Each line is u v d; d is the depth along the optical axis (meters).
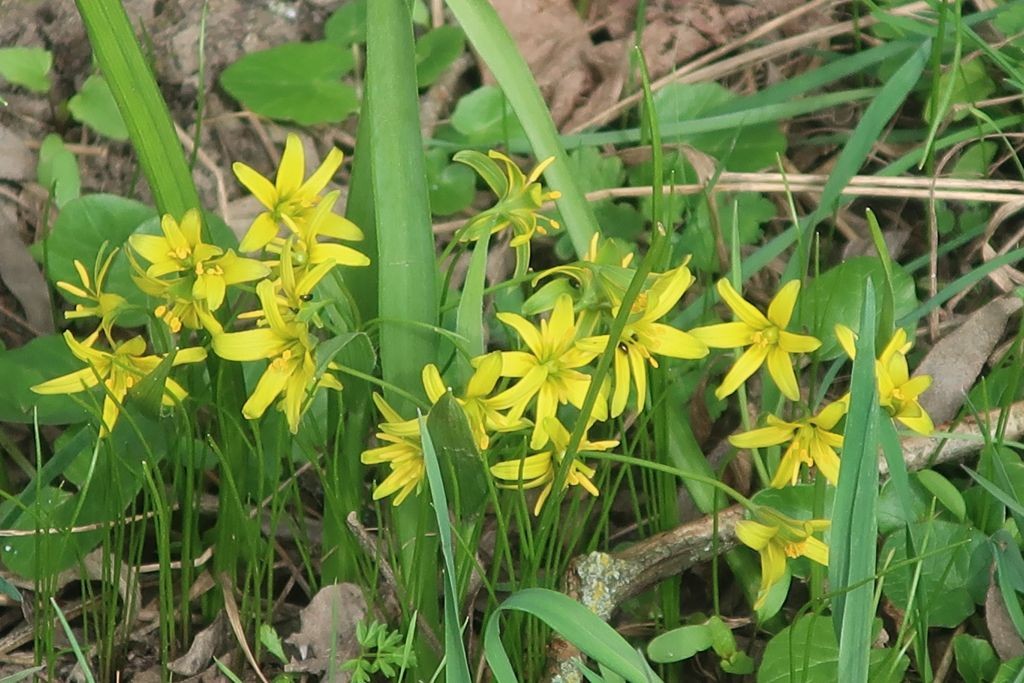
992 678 0.61
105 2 0.58
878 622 0.60
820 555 0.57
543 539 0.59
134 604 0.63
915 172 0.72
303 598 0.65
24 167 0.72
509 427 0.56
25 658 0.63
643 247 0.70
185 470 0.65
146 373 0.58
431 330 0.59
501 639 0.61
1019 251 0.64
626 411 0.65
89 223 0.67
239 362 0.62
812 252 0.71
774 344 0.57
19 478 0.66
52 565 0.62
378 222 0.59
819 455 0.57
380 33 0.58
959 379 0.66
